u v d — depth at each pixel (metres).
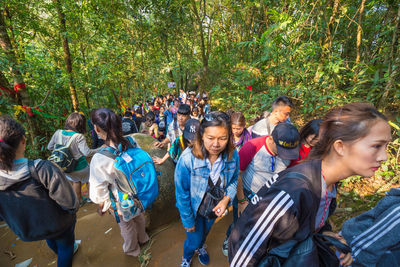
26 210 1.32
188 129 1.89
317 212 0.80
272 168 1.57
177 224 2.45
